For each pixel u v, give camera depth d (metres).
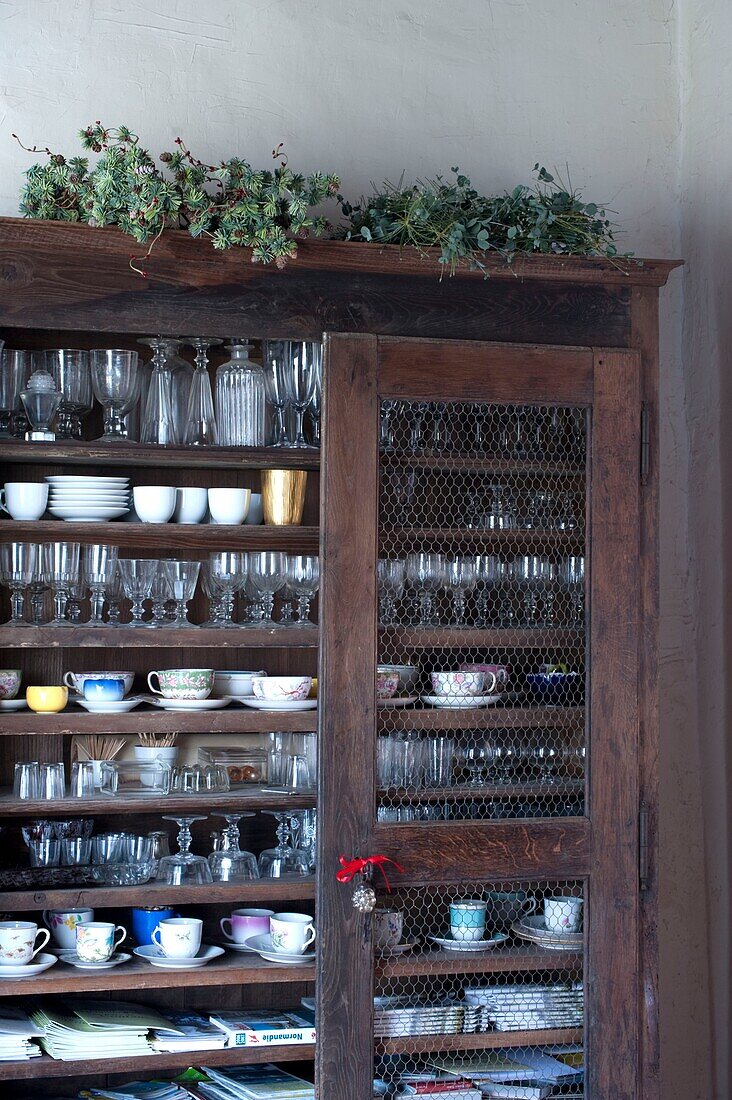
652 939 2.19
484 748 2.15
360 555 2.09
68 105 2.43
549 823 2.15
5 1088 2.27
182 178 2.08
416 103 2.62
